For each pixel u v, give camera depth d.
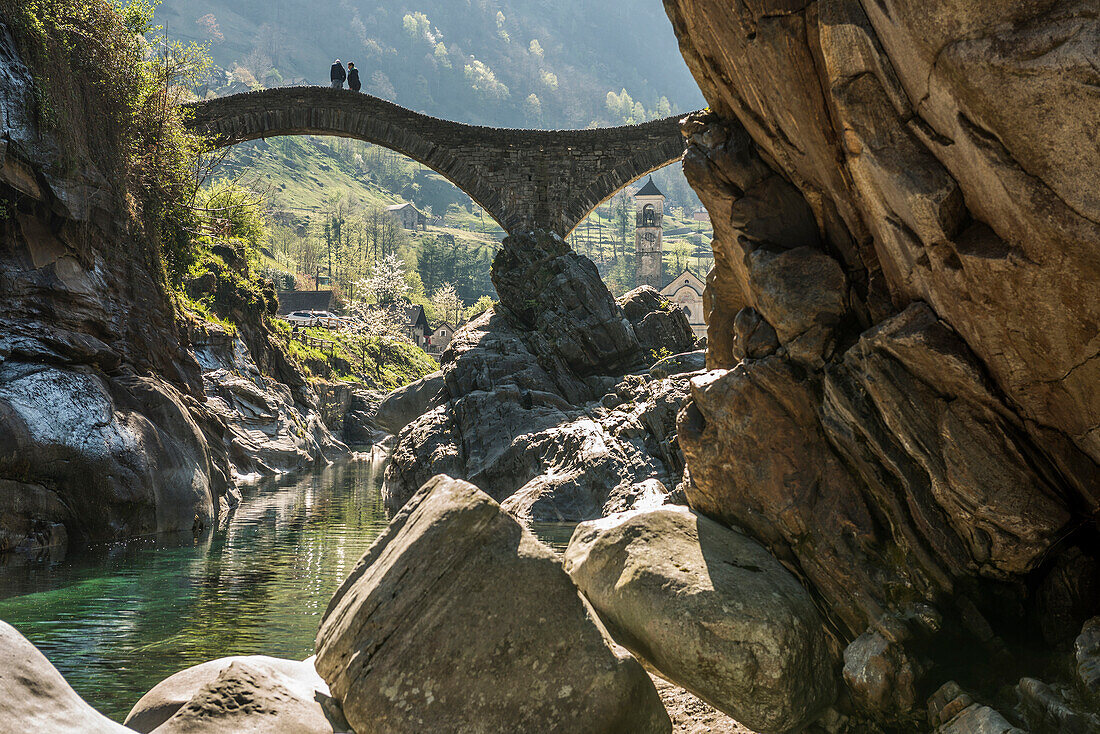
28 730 3.92
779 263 6.25
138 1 20.03
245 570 11.78
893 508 5.75
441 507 5.75
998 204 4.04
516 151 39.25
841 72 4.54
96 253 16.30
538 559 5.46
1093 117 3.42
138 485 14.22
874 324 5.91
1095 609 5.25
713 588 5.65
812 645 5.62
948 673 5.51
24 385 13.38
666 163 39.31
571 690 5.10
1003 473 5.10
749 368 6.36
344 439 46.41
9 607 9.40
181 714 4.73
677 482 17.03
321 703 5.24
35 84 14.94
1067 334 4.19
